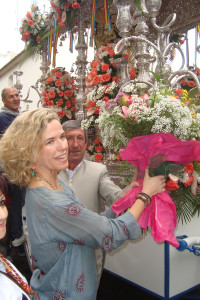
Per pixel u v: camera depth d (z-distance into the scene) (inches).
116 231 40.5
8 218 115.2
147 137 45.1
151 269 73.2
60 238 40.4
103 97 101.9
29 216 42.7
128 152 47.7
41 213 41.1
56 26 133.1
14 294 33.0
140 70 86.3
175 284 70.8
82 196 75.4
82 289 41.3
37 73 334.0
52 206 40.5
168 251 68.5
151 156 45.3
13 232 115.3
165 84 61.0
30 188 43.6
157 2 85.0
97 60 110.2
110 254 85.4
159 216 46.5
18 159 42.4
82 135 77.3
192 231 75.3
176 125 48.3
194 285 76.0
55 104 140.8
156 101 50.3
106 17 113.0
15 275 37.8
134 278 78.5
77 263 41.9
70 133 75.8
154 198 47.3
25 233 85.4
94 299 43.2
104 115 55.2
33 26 153.6
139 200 44.2
